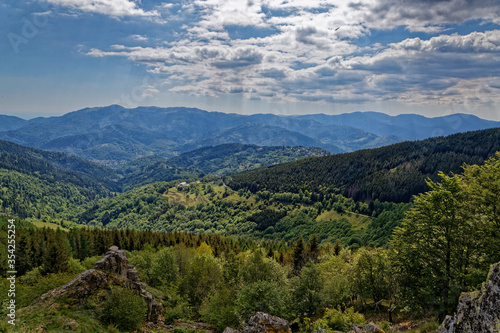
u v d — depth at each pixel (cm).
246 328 2441
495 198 2875
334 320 3450
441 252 3303
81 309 3228
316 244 10306
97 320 3181
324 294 5331
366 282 4612
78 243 10375
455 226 3117
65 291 3397
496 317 1164
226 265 7275
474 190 3078
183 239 14125
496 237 2861
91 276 3606
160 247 12169
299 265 9312
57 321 2886
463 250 3195
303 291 5466
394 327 3403
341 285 5412
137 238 12206
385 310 4709
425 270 3250
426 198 3406
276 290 4419
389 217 17812
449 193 3100
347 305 5662
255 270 6012
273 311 4266
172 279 7225
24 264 7538
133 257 8294
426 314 3566
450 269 3177
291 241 19550
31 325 2752
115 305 3400
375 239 16725
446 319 1536
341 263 7056
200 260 6894
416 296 3300
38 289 3900
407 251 3453
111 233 11756
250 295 4384
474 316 1295
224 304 4794
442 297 3080
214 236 15488
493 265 1319
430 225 3278
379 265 4494
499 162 2967
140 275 7075
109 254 4078
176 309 4894
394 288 4125
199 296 6216
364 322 3353
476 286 2738
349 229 19775
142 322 3941
